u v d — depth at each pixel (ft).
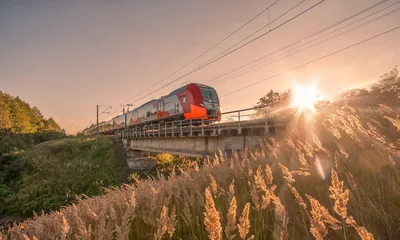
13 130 176.86
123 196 11.23
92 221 9.89
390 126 8.46
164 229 5.82
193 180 11.25
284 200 7.61
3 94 234.99
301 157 7.25
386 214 5.82
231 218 4.23
